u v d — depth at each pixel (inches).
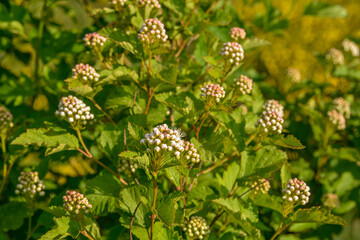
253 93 53.9
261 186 50.4
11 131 53.3
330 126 58.5
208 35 52.4
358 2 105.7
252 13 81.6
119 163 49.2
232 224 50.8
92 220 47.4
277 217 54.1
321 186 60.1
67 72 56.4
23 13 56.9
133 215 45.7
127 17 51.3
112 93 50.0
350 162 60.9
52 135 47.2
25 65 60.0
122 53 50.7
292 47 104.7
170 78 48.8
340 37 107.0
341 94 70.6
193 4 52.4
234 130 49.1
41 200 52.7
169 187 51.0
